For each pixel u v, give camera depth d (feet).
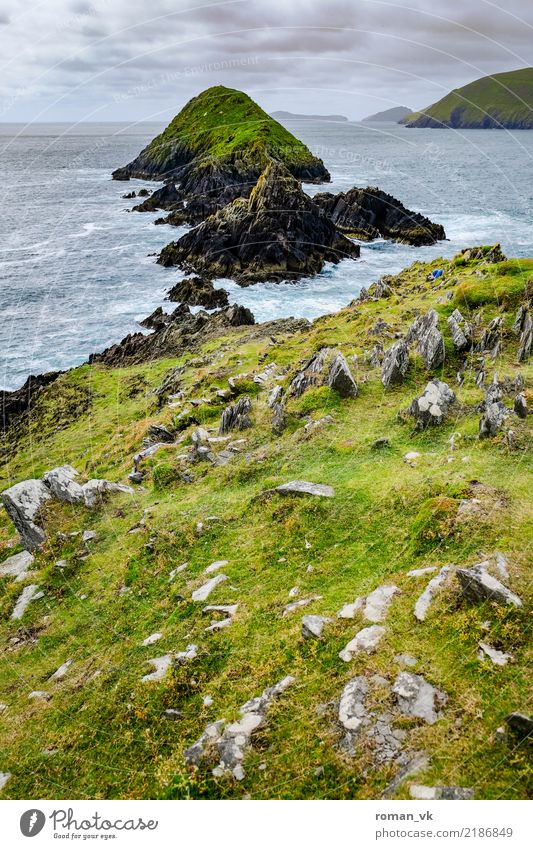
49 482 81.97
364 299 173.88
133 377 159.63
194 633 46.98
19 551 79.36
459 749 30.71
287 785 31.48
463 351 95.04
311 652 39.93
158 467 83.87
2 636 59.72
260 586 50.93
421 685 34.73
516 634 36.37
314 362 102.68
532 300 105.09
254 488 69.62
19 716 45.85
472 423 71.00
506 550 44.04
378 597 43.75
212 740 35.12
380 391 88.33
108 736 39.83
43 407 150.20
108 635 53.01
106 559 66.03
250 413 92.73
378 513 55.77
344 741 32.78
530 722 30.35
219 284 258.37
